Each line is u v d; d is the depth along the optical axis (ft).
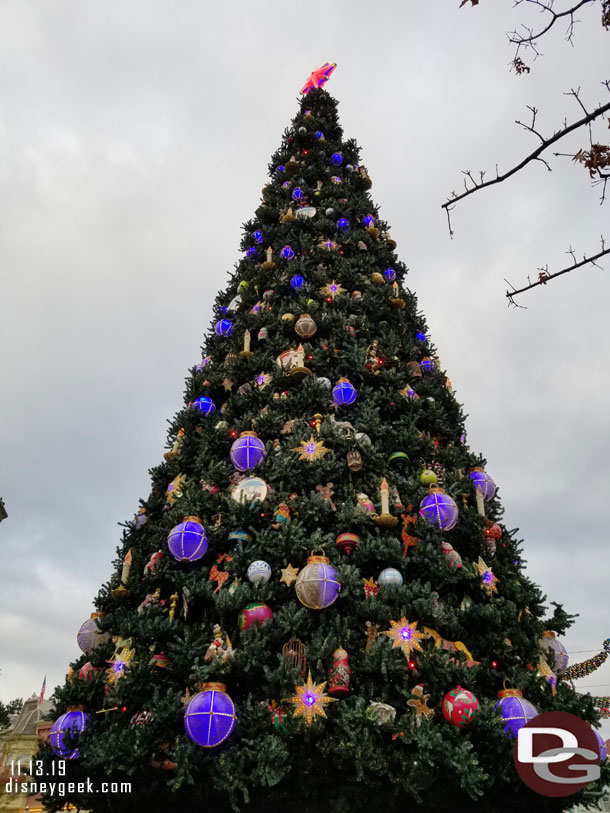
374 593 23.09
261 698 21.22
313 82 61.36
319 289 37.70
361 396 32.55
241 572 23.90
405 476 28.99
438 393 33.71
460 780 17.62
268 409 31.12
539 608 25.14
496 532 28.09
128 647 23.59
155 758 19.77
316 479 27.07
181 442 32.58
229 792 18.15
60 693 22.76
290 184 48.34
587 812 22.93
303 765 18.84
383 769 17.98
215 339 39.47
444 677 19.89
